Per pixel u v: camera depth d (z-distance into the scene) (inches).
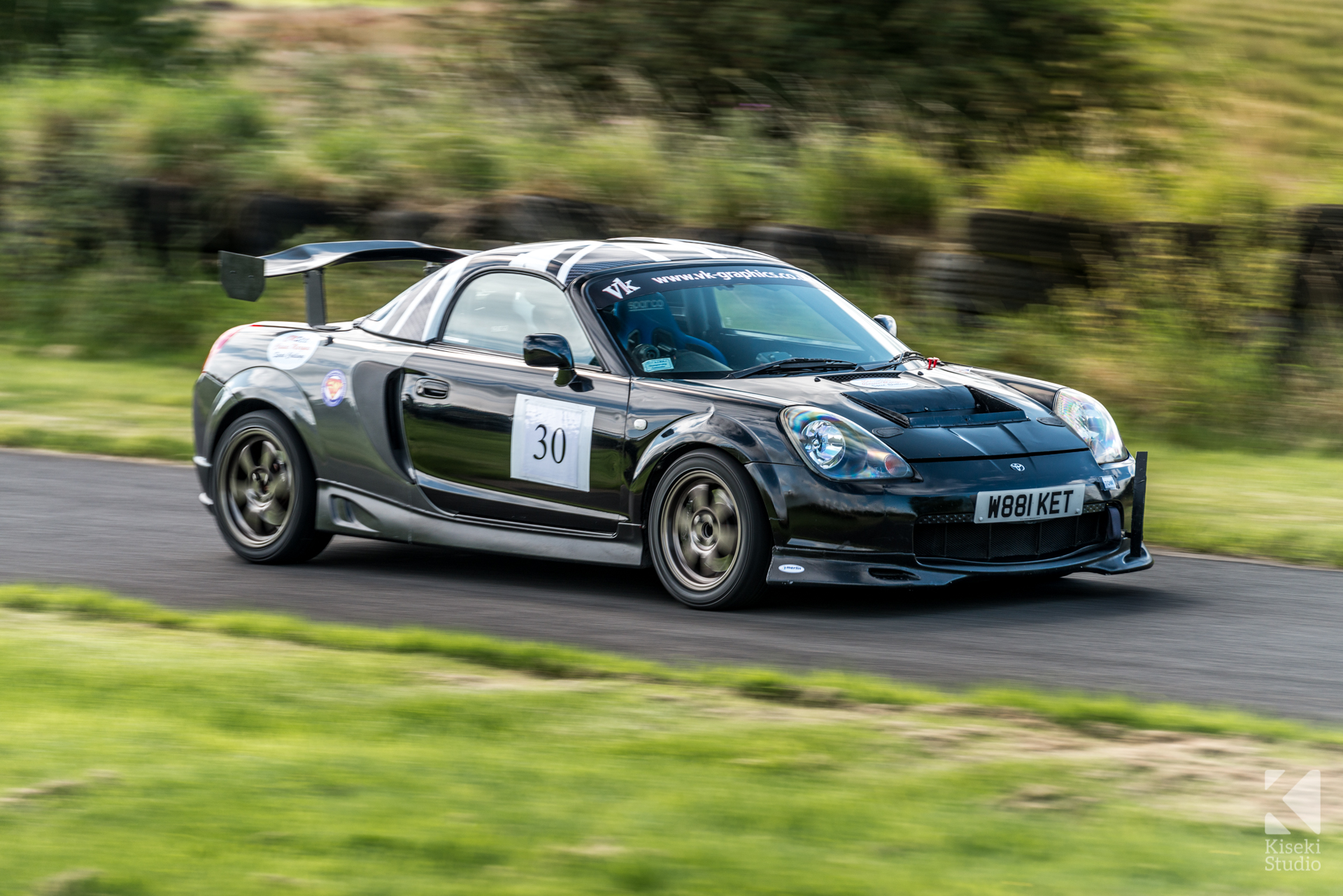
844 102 927.0
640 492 365.7
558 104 988.6
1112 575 401.1
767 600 367.2
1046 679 294.7
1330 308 656.4
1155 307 671.8
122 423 647.8
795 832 186.4
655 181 836.6
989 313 701.3
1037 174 756.0
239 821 188.5
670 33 981.2
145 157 901.2
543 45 1018.7
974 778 211.3
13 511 493.0
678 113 966.4
